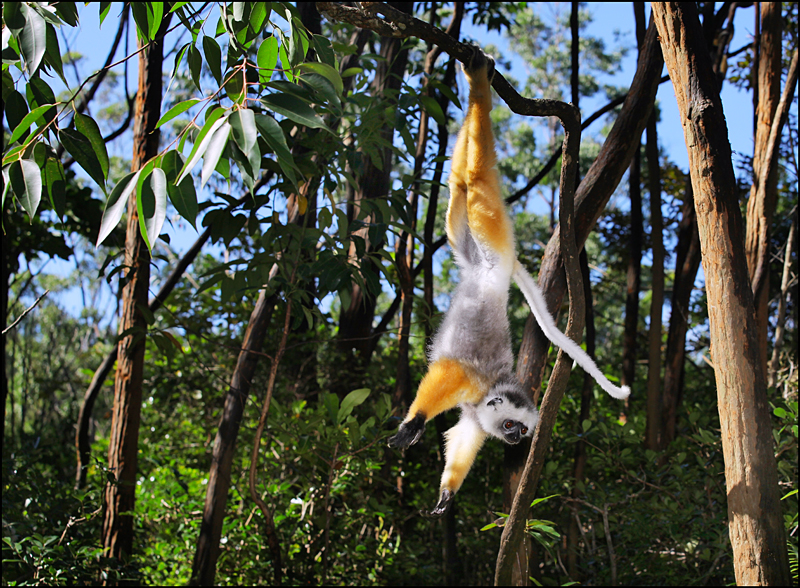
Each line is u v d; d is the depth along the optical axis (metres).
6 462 7.49
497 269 4.25
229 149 3.07
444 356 4.27
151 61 7.11
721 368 3.63
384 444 6.99
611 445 7.30
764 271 6.89
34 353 19.36
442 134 8.46
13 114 3.36
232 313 9.80
